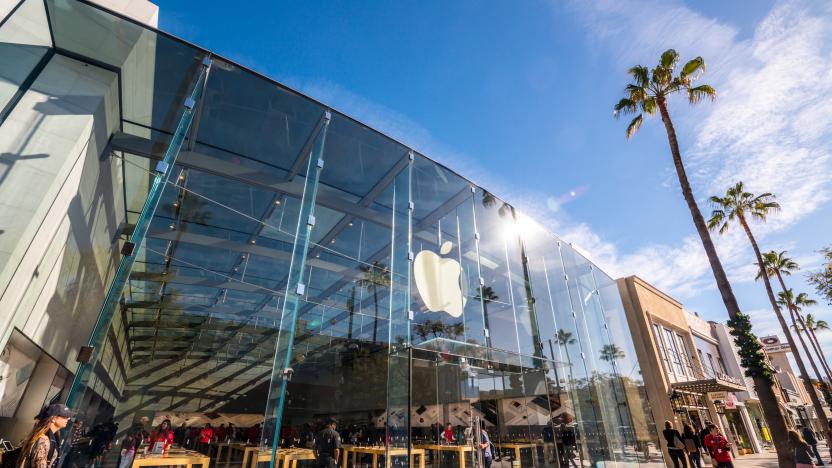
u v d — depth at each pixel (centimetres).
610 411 1270
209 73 665
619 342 1581
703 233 1291
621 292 2036
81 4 553
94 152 535
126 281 489
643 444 1380
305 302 731
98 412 544
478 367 881
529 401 962
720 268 1230
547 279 1249
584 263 1534
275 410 578
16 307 416
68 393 417
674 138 1436
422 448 712
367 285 791
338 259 774
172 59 631
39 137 464
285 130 750
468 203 1067
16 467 286
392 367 729
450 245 958
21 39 495
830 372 3375
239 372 997
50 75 505
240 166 687
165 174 579
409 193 920
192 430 961
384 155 895
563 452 982
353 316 769
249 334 969
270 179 714
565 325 1234
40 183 445
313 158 772
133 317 904
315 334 736
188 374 1009
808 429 1633
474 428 810
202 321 977
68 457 426
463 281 947
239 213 732
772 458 1961
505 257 1110
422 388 749
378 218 843
